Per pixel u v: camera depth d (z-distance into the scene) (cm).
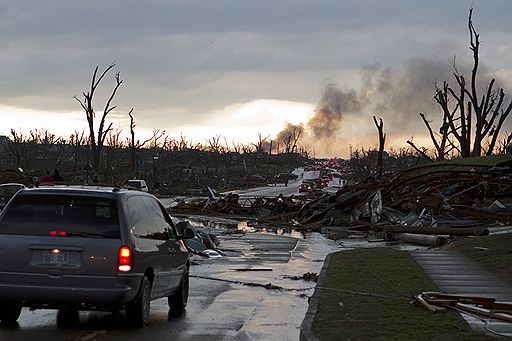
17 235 1088
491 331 1047
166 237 1261
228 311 1328
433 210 3588
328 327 1084
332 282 1572
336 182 14275
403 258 2027
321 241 3131
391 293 1406
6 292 1077
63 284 1071
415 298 1266
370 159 12194
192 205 5447
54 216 1101
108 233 1088
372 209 3916
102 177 7388
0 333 1073
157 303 1406
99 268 1073
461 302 1234
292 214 4547
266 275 1905
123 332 1095
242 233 3522
